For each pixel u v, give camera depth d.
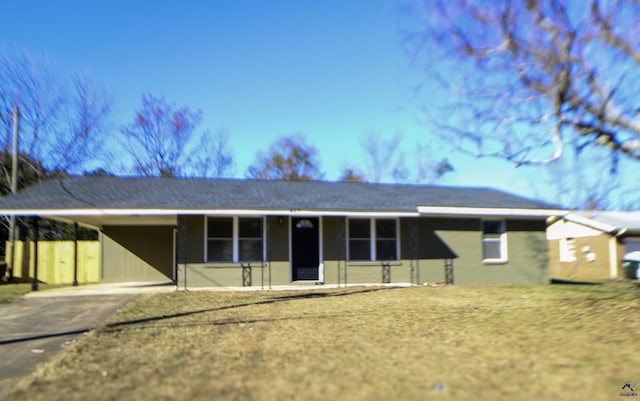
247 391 4.76
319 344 6.83
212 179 18.91
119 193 15.49
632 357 5.86
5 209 13.23
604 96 8.99
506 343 6.77
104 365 5.84
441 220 16.72
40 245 18.59
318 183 19.69
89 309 10.69
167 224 18.28
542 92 9.41
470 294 13.03
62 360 6.12
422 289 14.46
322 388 4.81
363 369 5.48
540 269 17.28
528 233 17.38
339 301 11.68
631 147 9.28
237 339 7.25
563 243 25.59
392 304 11.05
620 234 22.34
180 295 13.05
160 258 18.16
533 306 10.30
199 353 6.38
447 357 6.00
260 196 16.22
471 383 4.93
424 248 16.44
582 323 8.12
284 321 8.84
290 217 15.52
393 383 4.95
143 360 6.05
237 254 15.06
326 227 15.75
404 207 15.69
